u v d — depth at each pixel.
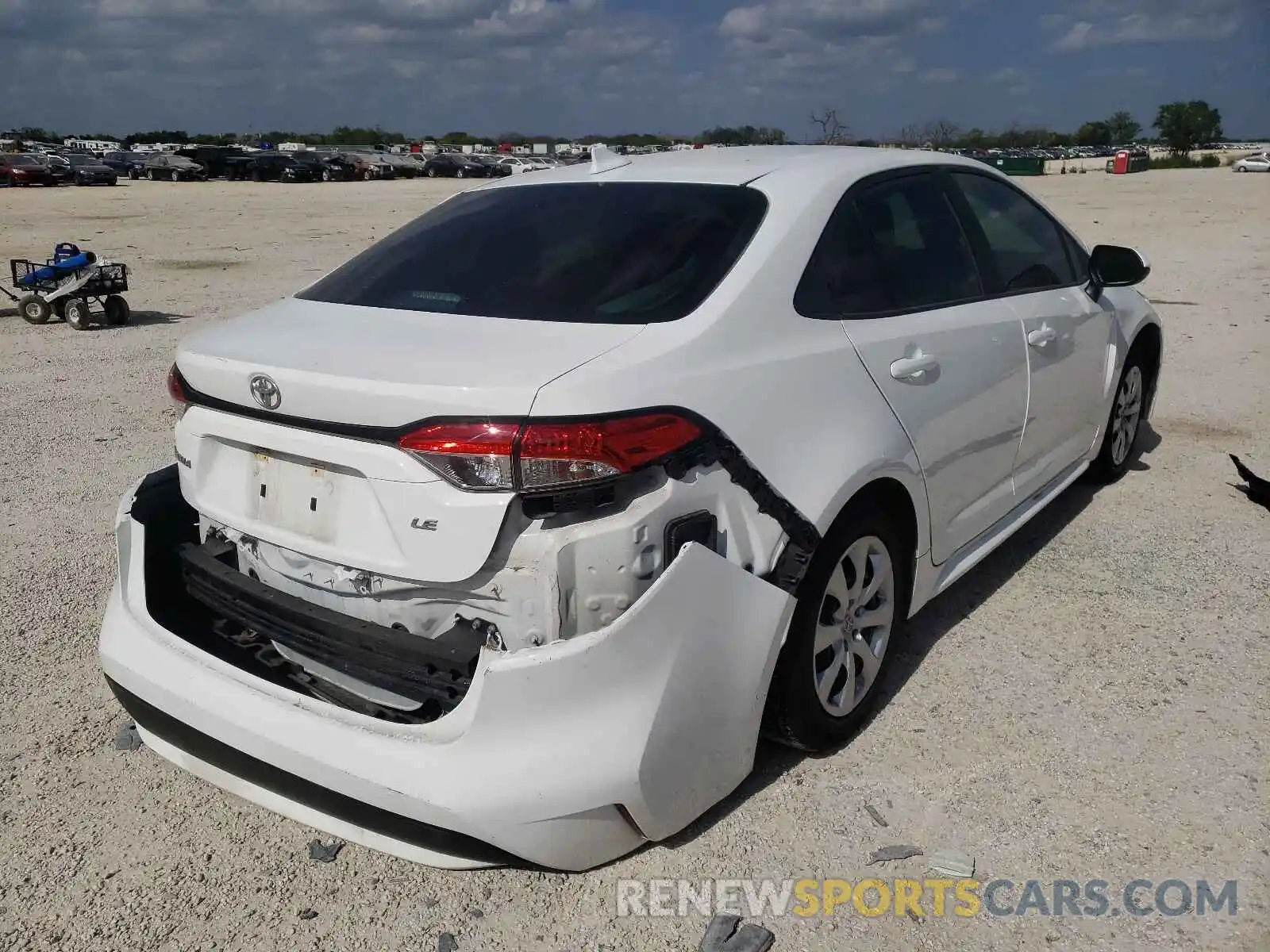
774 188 3.16
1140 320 5.19
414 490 2.39
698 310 2.72
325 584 2.67
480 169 55.47
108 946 2.50
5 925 2.57
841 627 3.06
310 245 19.19
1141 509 5.09
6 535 5.04
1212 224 20.55
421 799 2.30
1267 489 5.03
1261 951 2.39
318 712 2.49
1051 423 4.32
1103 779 3.01
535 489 2.31
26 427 6.95
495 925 2.54
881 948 2.44
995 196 4.20
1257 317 10.06
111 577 4.55
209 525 3.06
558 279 2.90
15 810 3.00
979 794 2.96
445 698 2.47
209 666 2.71
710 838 2.80
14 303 13.03
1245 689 3.46
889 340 3.19
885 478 3.07
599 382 2.37
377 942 2.50
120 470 6.00
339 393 2.44
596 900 2.60
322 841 2.86
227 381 2.69
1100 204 27.38
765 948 2.42
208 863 2.79
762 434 2.67
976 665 3.66
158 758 3.25
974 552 3.88
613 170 3.51
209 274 15.19
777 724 2.94
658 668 2.42
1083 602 4.12
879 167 3.54
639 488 2.43
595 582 2.38
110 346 10.03
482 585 2.42
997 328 3.77
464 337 2.63
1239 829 2.79
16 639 3.98
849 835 2.80
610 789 2.38
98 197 35.72
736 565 2.58
